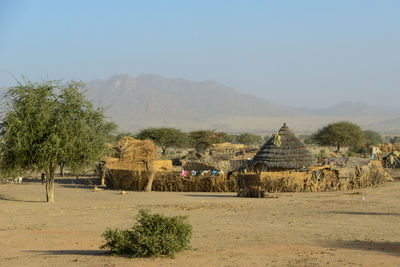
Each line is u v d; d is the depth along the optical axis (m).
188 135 102.62
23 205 28.66
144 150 44.50
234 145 71.25
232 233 17.19
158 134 91.31
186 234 13.69
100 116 32.19
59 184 47.34
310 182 36.28
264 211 24.03
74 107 30.98
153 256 12.91
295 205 26.55
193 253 13.42
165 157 67.06
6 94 29.91
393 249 13.65
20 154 29.45
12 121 29.08
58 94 30.89
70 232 17.95
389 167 58.28
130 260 12.44
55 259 12.61
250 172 39.16
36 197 34.53
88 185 46.16
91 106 31.80
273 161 39.22
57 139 29.31
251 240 15.67
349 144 92.12
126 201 30.77
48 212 24.62
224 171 39.00
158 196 34.41
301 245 14.60
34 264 11.94
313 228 18.20
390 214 22.27
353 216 21.66
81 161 31.44
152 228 13.50
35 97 29.83
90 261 12.33
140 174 40.50
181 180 39.09
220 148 69.06
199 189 38.66
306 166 39.03
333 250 13.52
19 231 18.19
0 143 29.69
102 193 37.34
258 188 32.34
